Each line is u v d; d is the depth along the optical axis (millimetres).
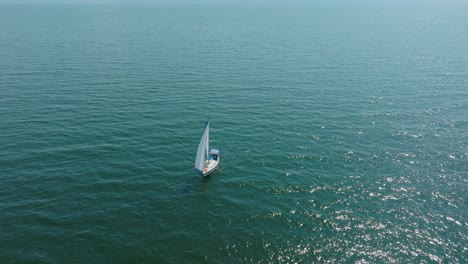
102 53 120438
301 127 62094
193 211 39562
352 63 108688
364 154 52250
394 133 59156
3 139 54281
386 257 33125
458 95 77375
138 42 145500
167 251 33594
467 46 133625
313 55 120938
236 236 35812
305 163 50031
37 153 50656
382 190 43406
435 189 43406
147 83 86062
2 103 69125
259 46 138375
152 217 38375
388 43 144000
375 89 82750
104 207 39562
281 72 98375
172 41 149375
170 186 44219
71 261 31875
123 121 63000
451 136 57688
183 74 94938
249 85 86188
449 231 36219
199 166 45219
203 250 33875
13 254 32312
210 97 77125
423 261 32625
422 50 127812
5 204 39188
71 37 155500
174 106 71312
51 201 40156
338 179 45875
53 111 66312
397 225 37219
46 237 34594
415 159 50625
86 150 52094
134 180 45125
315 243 34906
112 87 82062
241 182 45406
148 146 54375
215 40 153000
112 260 32219
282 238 35562
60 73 92625
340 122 64125
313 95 78938
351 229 36781
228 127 62031
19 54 114000
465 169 47750
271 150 53844
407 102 73750
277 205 40750
